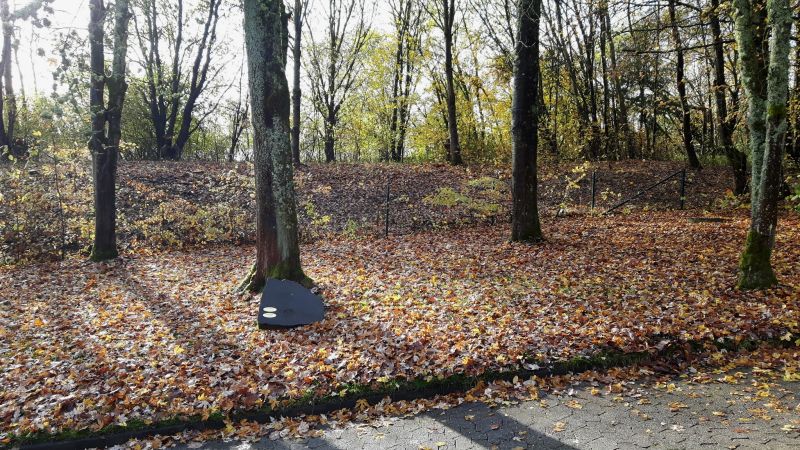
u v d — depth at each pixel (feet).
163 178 52.70
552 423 15.12
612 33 41.65
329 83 88.22
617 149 79.51
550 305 24.00
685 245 33.50
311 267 33.09
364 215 50.11
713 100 85.71
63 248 37.45
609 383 17.56
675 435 14.08
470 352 19.02
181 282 30.76
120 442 15.14
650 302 23.61
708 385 17.10
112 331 22.76
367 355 19.21
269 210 26.61
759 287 23.98
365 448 14.32
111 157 36.17
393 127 87.20
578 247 34.73
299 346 20.44
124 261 36.09
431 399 17.10
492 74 79.51
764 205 23.93
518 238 37.01
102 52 34.94
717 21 44.98
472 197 56.08
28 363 19.58
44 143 47.32
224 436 15.25
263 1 25.12
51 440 14.80
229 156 103.65
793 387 16.43
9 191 43.50
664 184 60.59
